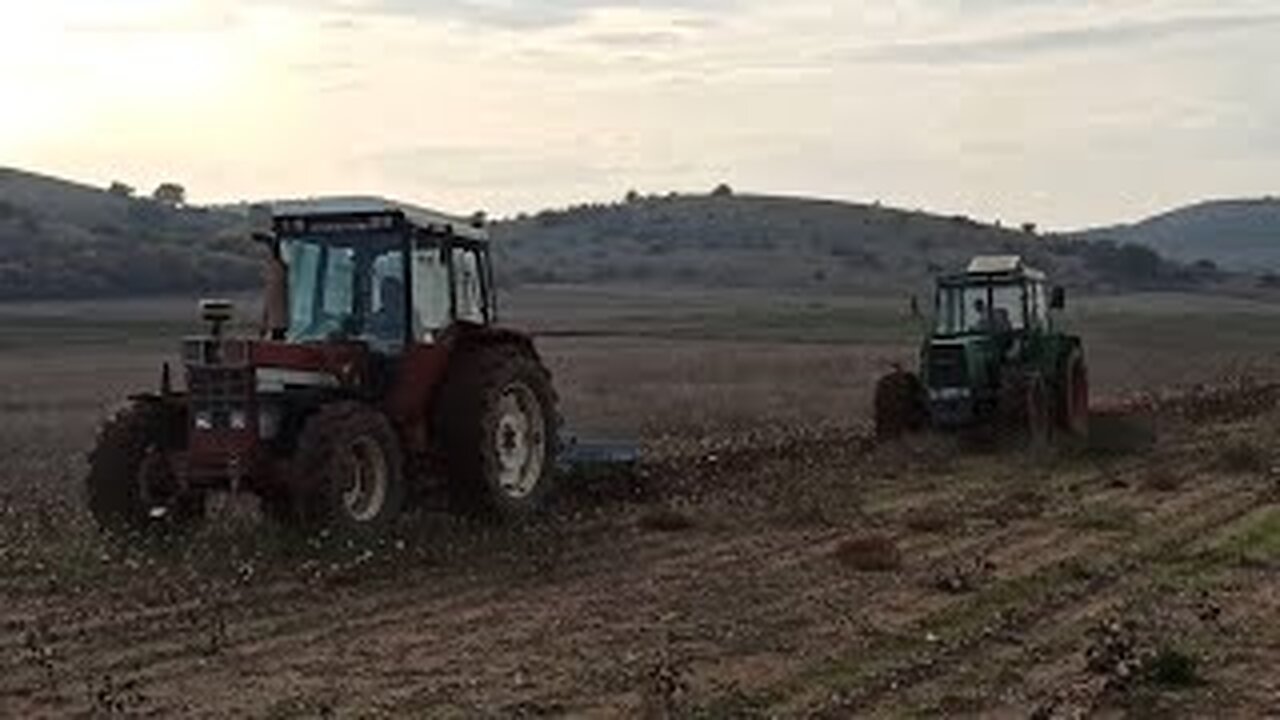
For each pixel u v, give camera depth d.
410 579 12.85
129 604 11.86
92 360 57.50
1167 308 116.69
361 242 14.91
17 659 10.19
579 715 8.78
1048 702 8.99
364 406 13.96
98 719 8.71
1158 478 18.78
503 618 11.41
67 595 12.20
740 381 41.62
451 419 14.75
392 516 13.90
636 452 17.73
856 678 9.60
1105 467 21.22
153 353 62.47
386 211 14.77
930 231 169.25
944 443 22.62
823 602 11.98
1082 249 163.62
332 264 15.04
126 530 14.18
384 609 11.73
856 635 10.80
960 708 8.91
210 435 13.77
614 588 12.59
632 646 10.47
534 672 9.75
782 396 35.44
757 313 101.50
